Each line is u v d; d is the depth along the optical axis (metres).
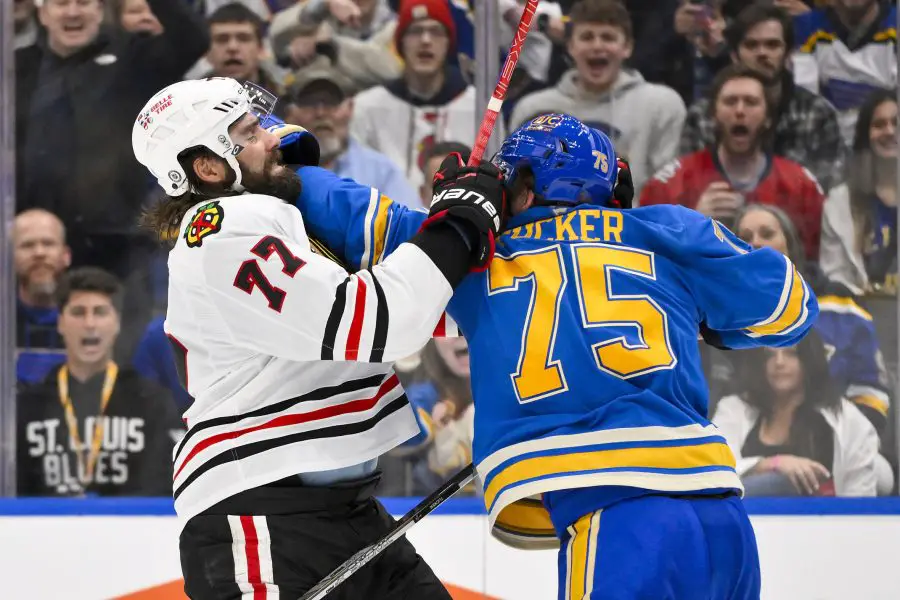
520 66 13.65
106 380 13.41
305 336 5.93
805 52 13.71
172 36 13.48
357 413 6.45
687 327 6.17
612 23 13.63
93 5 13.34
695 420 5.97
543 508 6.79
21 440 13.29
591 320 5.96
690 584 5.65
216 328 6.29
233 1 13.46
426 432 13.32
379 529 6.86
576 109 13.76
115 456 13.39
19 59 13.33
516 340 6.01
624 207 7.10
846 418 13.55
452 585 10.19
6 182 13.34
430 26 13.52
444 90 13.62
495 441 5.98
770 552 10.18
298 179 6.80
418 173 13.70
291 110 13.57
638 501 5.74
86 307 13.41
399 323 5.89
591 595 5.57
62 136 13.38
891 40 13.70
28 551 10.04
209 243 6.07
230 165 6.52
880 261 13.76
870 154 13.75
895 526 10.38
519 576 10.15
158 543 10.18
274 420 6.29
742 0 13.65
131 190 13.48
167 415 13.44
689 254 6.23
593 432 5.79
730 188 13.79
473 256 6.14
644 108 13.76
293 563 6.31
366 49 13.54
